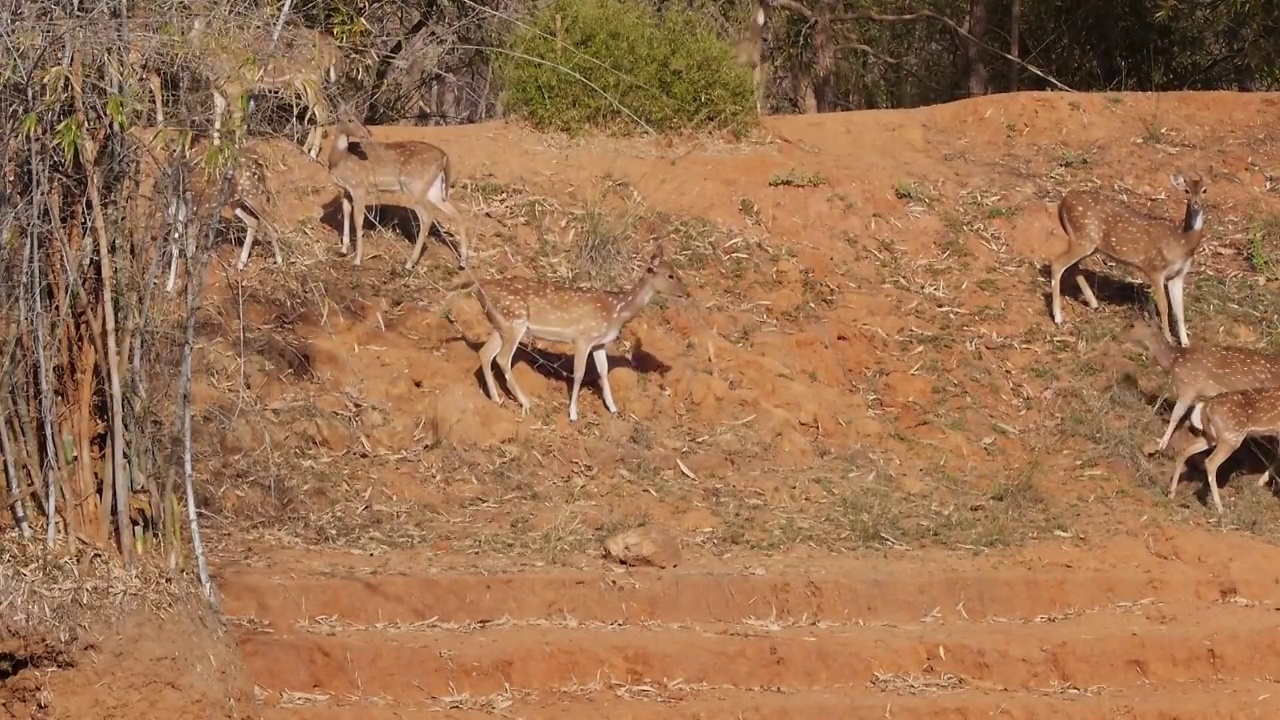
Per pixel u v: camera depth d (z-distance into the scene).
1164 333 27.14
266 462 21.98
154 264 16.53
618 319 23.77
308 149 25.97
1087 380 26.69
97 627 16.06
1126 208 27.55
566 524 21.69
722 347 25.95
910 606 20.69
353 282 25.52
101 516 16.59
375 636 18.61
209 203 17.38
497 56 31.09
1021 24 45.09
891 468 24.31
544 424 23.80
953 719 18.31
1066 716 18.50
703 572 20.53
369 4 23.23
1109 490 24.38
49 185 16.14
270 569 19.64
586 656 18.55
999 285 28.89
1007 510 23.48
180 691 16.34
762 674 18.91
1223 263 30.05
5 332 16.31
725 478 23.48
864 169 31.08
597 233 27.73
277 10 17.78
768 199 29.84
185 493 18.31
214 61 16.23
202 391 22.53
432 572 19.95
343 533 21.23
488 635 18.88
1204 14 42.44
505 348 23.72
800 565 21.12
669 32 31.42
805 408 25.03
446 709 17.62
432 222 27.42
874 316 27.55
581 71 30.58
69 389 16.53
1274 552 22.58
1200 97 34.56
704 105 31.30
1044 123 33.41
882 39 49.06
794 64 45.34
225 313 23.84
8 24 15.45
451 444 23.16
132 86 15.98
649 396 24.72
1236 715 18.77
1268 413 23.81
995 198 30.94
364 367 23.98
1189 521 23.72
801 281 28.12
